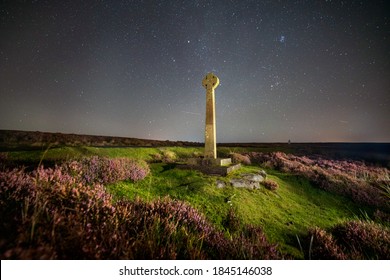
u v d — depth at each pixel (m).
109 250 2.05
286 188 8.99
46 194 2.69
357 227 4.74
